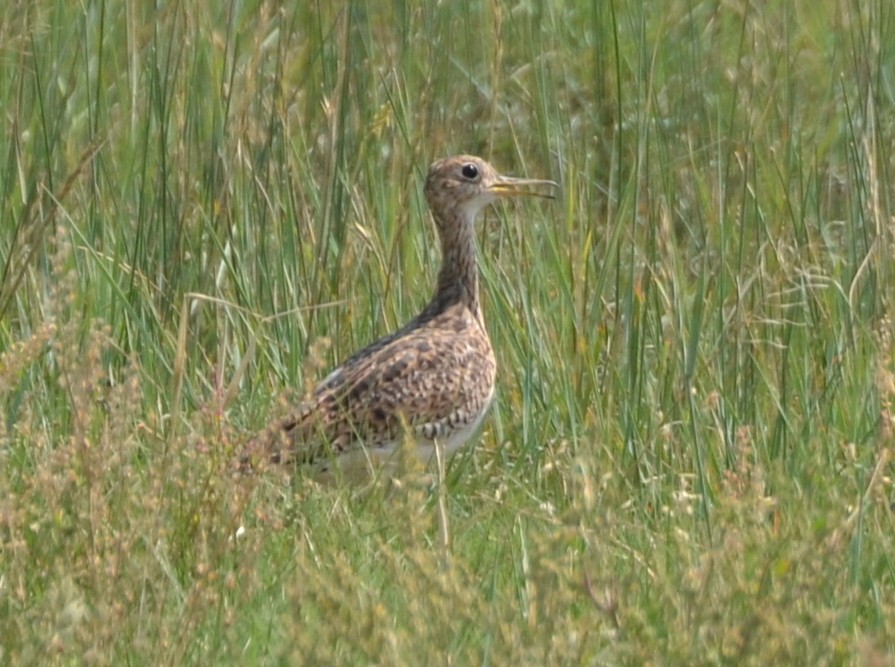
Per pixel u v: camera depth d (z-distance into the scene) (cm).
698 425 1522
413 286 1783
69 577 1041
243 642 1085
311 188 1767
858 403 1519
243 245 1734
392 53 1950
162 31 1872
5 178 1741
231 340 1678
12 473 1322
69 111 1867
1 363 1357
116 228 1728
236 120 1773
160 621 1032
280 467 1327
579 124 2111
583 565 1021
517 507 1346
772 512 1246
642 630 972
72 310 1588
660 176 1823
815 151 1886
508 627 962
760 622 959
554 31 2020
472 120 2092
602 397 1614
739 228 1803
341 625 965
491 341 1755
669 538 1264
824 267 1838
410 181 1791
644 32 1838
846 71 2064
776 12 2259
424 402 1512
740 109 2041
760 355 1659
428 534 1345
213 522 1218
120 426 1241
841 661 983
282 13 1844
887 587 1175
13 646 999
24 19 1784
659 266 1748
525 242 1764
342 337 1683
